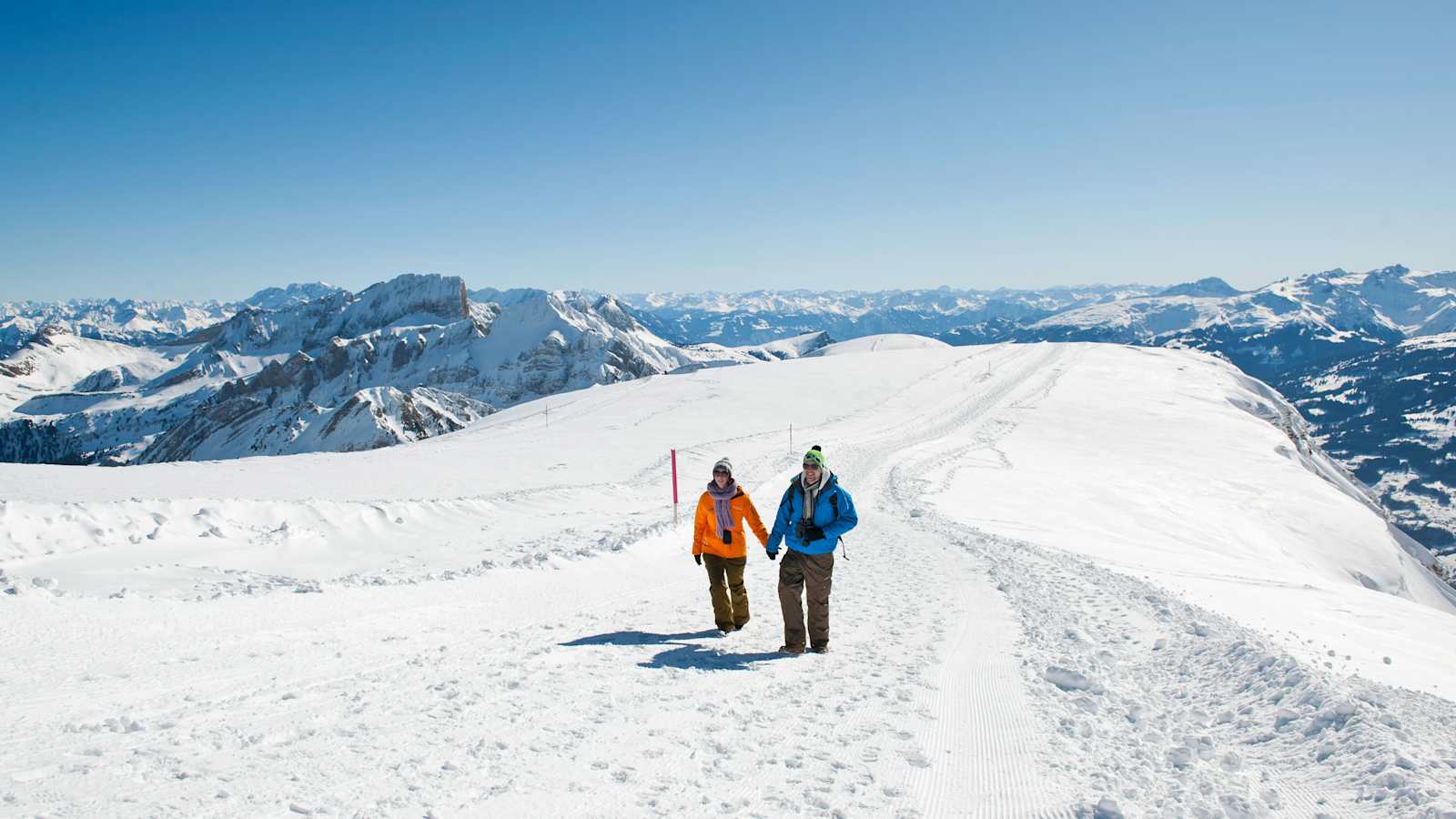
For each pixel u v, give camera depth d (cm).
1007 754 520
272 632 723
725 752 499
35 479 2981
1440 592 4428
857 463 4309
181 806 360
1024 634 932
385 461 4450
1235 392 8900
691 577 1327
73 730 446
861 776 471
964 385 8069
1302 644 918
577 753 477
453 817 375
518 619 896
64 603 708
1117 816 417
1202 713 623
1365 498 8438
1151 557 2273
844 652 820
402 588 1002
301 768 420
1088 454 5225
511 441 5494
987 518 2781
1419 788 415
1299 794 445
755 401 7125
